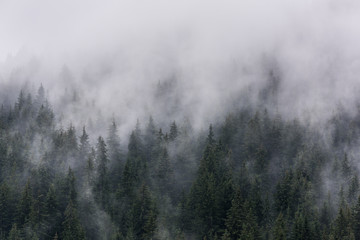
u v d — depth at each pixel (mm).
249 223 58781
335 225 62094
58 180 73938
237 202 62188
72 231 61438
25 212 64125
